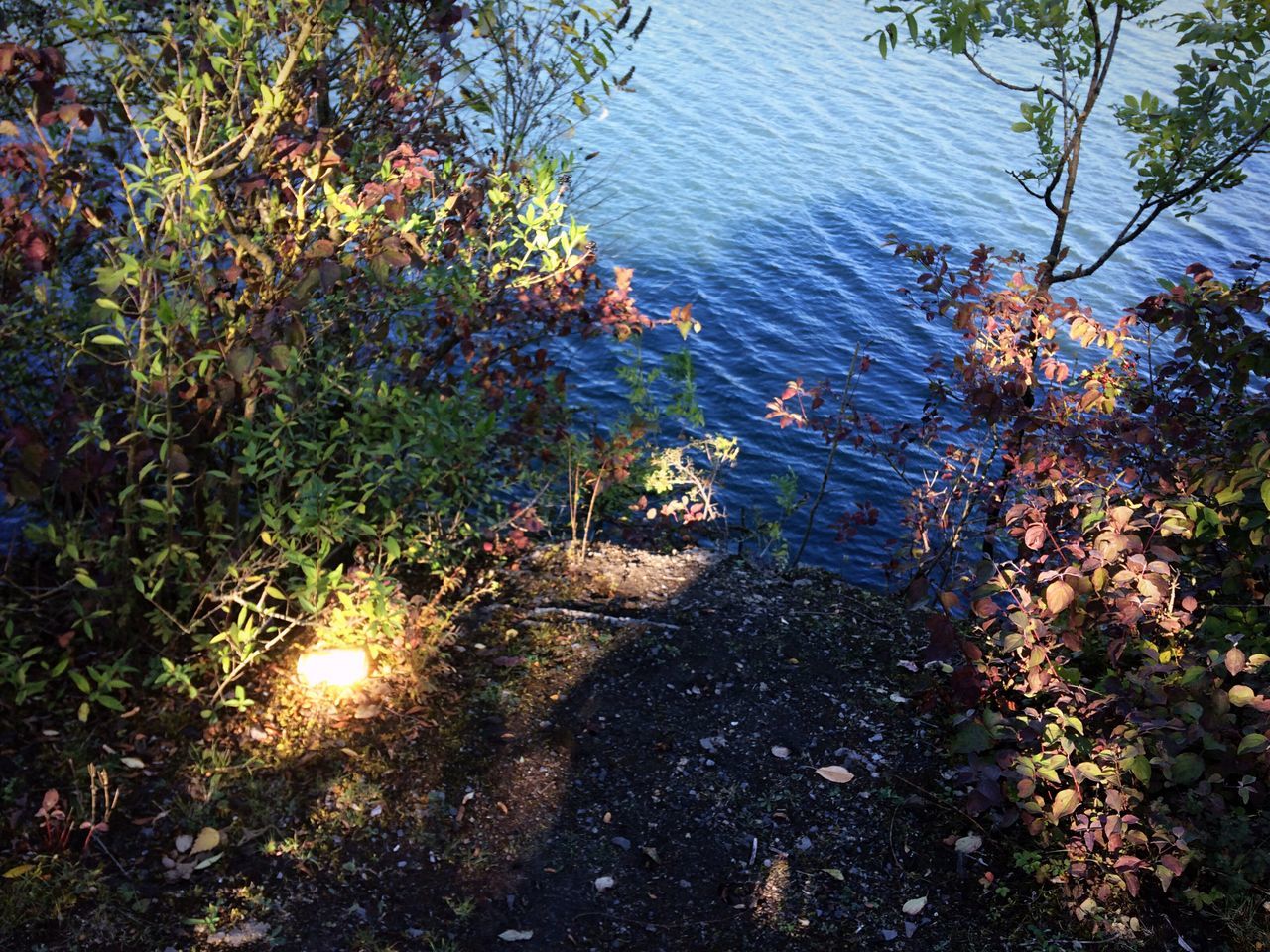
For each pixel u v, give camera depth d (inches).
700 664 248.4
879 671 251.1
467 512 294.5
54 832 181.2
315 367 248.5
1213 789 195.5
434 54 266.2
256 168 228.2
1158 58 2059.5
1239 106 317.4
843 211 1301.7
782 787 213.5
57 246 206.2
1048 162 338.3
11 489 179.9
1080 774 180.9
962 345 985.5
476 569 284.2
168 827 187.6
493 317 292.0
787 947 178.2
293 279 219.8
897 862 196.4
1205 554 221.9
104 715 208.4
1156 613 201.5
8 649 207.2
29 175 197.5
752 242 1173.7
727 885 190.9
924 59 2065.7
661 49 1943.9
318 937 171.9
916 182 1437.0
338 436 234.8
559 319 299.6
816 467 733.3
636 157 1400.1
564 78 311.9
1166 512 208.4
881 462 740.7
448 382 280.8
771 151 1501.0
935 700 227.8
